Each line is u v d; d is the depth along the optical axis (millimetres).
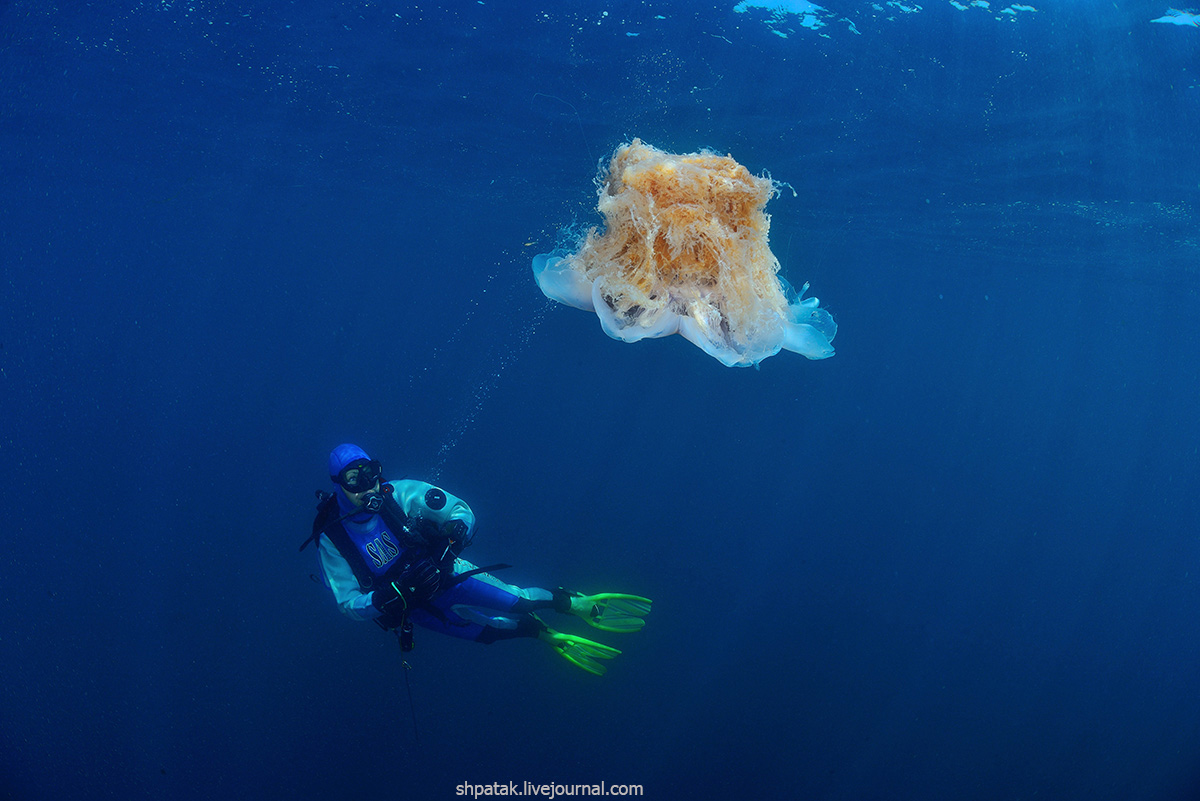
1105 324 29234
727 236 2463
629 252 2531
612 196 2545
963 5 5879
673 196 2430
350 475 3695
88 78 8984
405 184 14938
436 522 3895
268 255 28562
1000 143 8500
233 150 12508
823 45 6387
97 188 15617
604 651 4613
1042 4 5820
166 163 13539
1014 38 6262
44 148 12156
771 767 9305
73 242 21250
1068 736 10438
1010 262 18516
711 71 6699
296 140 11586
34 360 24438
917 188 10883
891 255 18922
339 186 15938
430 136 10484
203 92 9406
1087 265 17500
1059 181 9719
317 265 32438
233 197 17422
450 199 15992
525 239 20062
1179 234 12234
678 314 2447
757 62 6574
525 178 11664
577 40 6566
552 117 8359
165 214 18812
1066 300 24562
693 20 6121
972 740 10094
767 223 2602
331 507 3932
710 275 2514
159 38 7719
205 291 36188
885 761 9516
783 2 5887
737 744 9656
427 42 7254
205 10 7066
